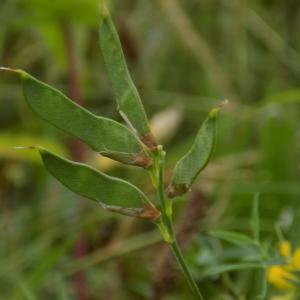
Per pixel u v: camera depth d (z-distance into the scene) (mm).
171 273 303
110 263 398
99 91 540
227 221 383
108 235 411
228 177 417
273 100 428
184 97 521
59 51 462
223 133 472
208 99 509
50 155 186
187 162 192
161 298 305
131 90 193
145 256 391
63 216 424
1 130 531
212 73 517
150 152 192
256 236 261
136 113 193
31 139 420
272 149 443
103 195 190
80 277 376
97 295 385
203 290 317
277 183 419
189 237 305
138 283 373
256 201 263
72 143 439
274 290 291
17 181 491
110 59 193
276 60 537
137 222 417
